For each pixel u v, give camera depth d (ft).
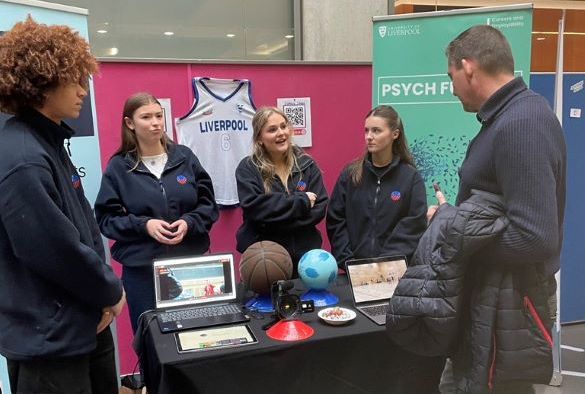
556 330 8.47
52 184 3.74
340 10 11.10
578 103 10.04
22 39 3.72
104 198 6.77
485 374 3.77
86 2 9.26
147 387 5.37
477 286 3.87
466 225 3.65
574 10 10.57
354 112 10.51
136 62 8.80
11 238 3.64
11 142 3.72
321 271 5.58
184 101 9.25
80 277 3.84
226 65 9.45
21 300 3.83
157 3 9.77
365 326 5.09
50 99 3.90
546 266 4.00
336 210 7.47
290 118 10.03
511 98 3.84
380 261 5.97
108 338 4.86
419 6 11.00
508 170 3.61
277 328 4.94
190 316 5.27
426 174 8.52
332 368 4.91
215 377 4.55
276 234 6.95
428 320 3.84
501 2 10.94
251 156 7.18
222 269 5.76
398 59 8.46
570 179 10.23
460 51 4.03
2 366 6.01
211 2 10.21
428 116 8.39
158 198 6.82
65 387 4.04
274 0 10.76
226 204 9.66
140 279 6.77
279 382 4.77
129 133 7.00
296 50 11.05
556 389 8.25
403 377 5.15
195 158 7.41
